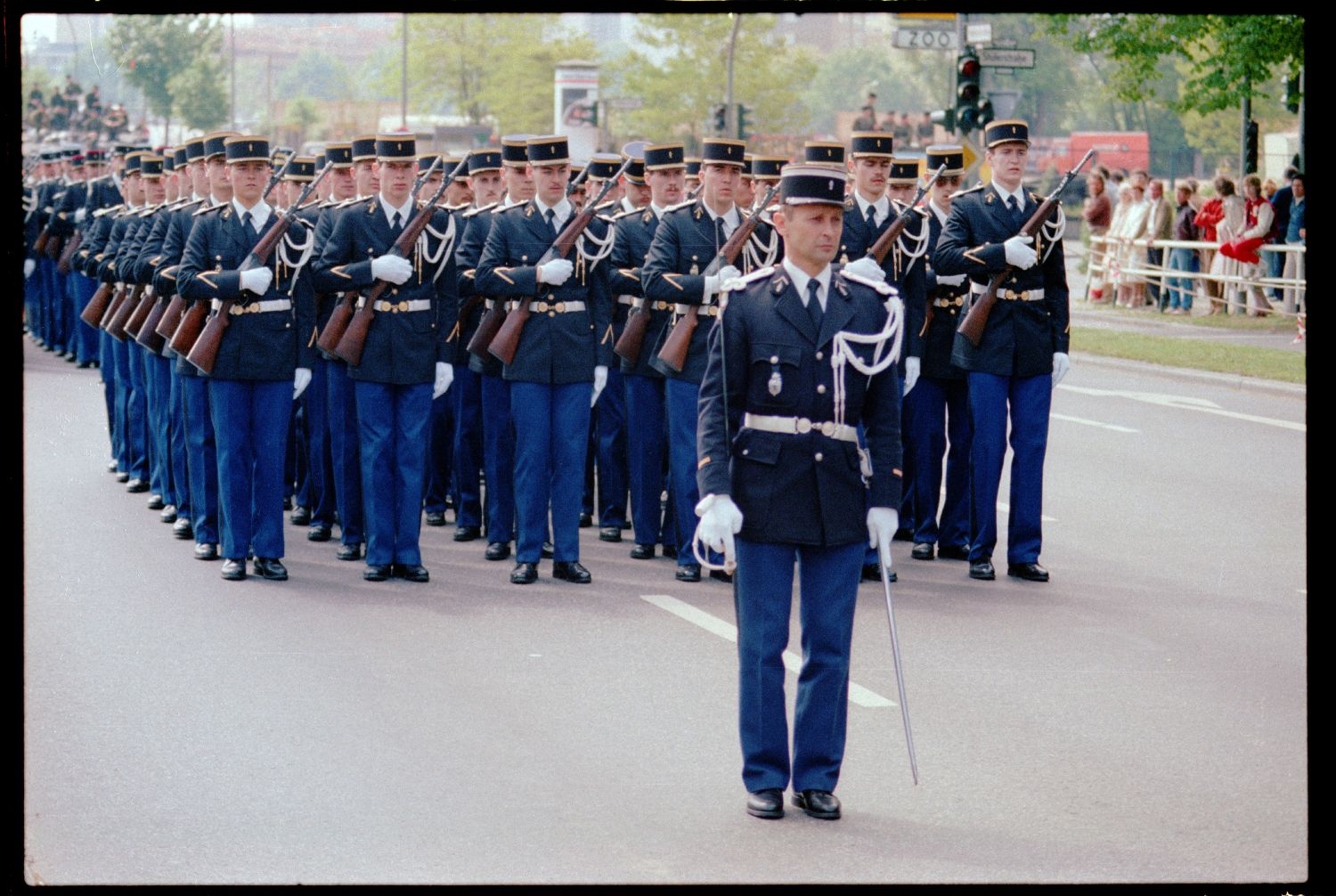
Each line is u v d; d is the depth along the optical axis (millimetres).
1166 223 33594
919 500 13680
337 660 10148
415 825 7430
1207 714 9156
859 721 9031
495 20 75312
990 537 12695
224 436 12422
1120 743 8664
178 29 58344
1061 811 7672
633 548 13867
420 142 70625
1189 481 16766
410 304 12445
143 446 16547
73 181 27500
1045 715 9133
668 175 13258
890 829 7438
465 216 14625
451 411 15156
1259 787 8000
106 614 11312
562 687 9602
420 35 76000
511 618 11242
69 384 24219
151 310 14797
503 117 75562
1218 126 66375
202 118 59625
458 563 13281
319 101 100750
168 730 8742
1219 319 31531
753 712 7625
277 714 9031
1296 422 20609
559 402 12367
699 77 71125
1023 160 12633
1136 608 11625
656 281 12266
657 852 7125
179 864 6934
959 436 13586
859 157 13102
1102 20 27984
